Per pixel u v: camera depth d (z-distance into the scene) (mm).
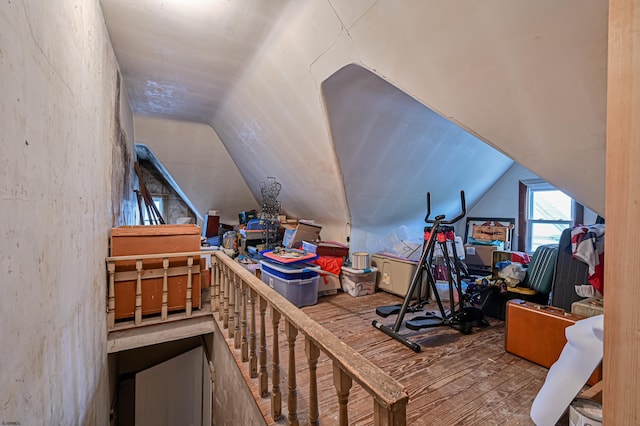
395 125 2895
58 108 1240
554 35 1213
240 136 4316
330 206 4027
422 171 3588
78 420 1552
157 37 2418
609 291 598
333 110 2580
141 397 3182
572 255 2164
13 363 857
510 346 2080
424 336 2379
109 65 2434
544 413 1362
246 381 1689
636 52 554
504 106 1592
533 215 4125
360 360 867
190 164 5266
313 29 2053
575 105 1363
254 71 2871
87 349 1754
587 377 1299
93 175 1892
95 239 1964
